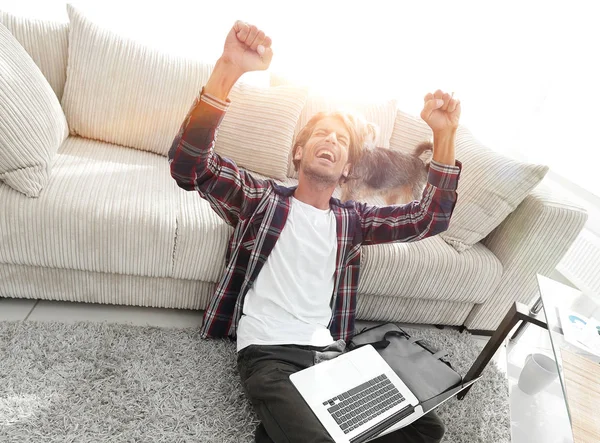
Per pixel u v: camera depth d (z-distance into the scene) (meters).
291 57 2.16
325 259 1.27
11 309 1.35
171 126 1.68
